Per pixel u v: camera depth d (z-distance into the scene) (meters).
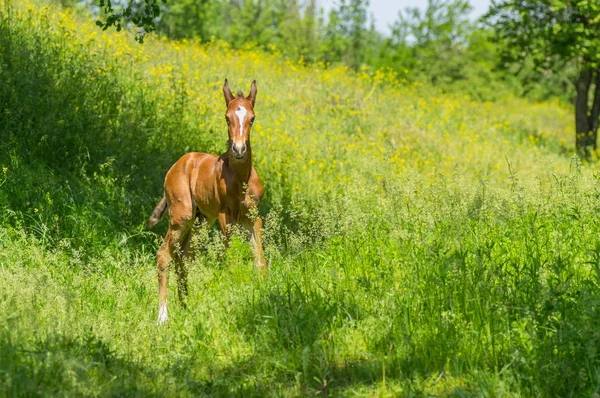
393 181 12.66
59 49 21.67
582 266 9.92
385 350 8.31
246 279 10.74
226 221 11.55
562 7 32.31
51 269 11.59
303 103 28.22
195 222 12.19
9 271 10.57
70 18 27.19
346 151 23.11
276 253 11.21
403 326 8.54
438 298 8.91
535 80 39.50
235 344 8.95
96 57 22.80
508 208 11.46
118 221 14.71
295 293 9.88
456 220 11.02
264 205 16.41
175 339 9.09
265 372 8.19
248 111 11.23
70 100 18.56
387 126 27.89
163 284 11.16
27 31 22.69
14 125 16.73
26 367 7.09
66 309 9.12
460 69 53.81
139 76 24.03
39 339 7.91
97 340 8.20
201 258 11.07
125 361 8.08
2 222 12.95
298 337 8.74
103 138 17.83
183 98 22.14
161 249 11.83
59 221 13.57
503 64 38.34
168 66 25.03
